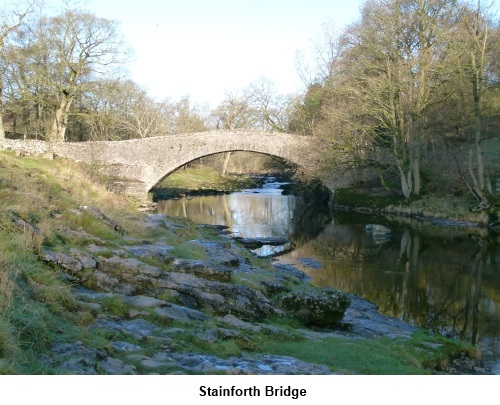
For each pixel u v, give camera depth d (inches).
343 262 768.9
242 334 343.0
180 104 2672.2
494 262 761.0
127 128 2224.4
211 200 1704.0
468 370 373.1
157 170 1451.8
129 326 305.7
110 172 1398.9
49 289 296.4
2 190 487.5
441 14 1207.6
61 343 245.6
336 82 1450.5
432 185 1354.6
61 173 921.5
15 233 361.1
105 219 544.7
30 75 1457.9
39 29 1481.3
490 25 1101.1
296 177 1593.3
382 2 1283.2
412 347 392.5
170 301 375.2
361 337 411.5
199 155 1483.8
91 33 1513.3
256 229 1111.0
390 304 560.1
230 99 2380.7
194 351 291.1
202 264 454.9
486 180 1179.3
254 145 1494.8
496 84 1090.7
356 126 1300.4
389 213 1357.0
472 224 1112.8
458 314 526.6
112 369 231.6
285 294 455.2
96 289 357.4
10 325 229.1
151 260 436.5
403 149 1316.4
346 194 1523.1
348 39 1465.3
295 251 864.3
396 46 1274.6
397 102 1291.8
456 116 1142.3
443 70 1108.5
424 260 781.3
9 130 1930.4
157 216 858.8
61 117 1533.0
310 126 1708.9
